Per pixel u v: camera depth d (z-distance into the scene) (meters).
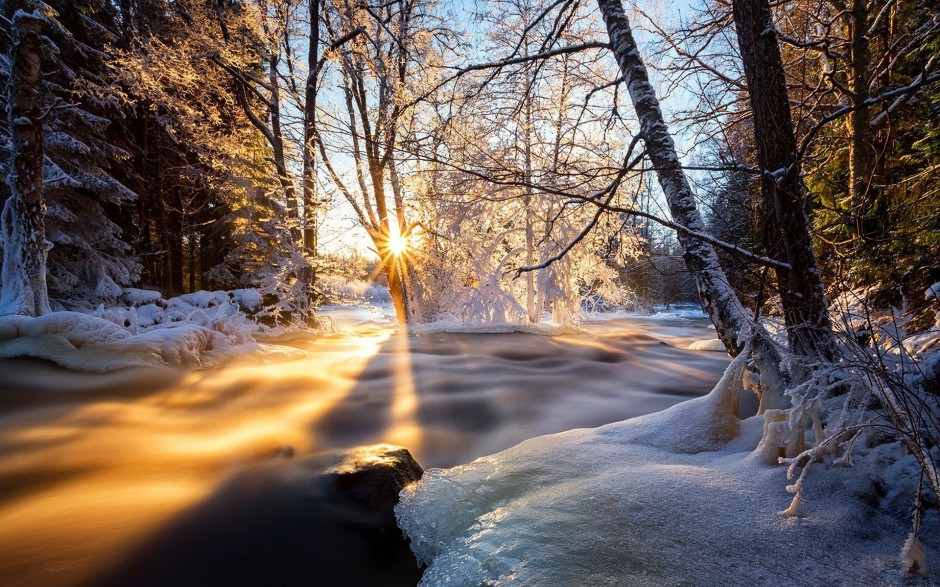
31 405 5.27
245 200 17.55
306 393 6.73
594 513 2.35
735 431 3.31
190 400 6.02
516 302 14.57
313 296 14.90
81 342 6.82
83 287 14.17
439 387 7.35
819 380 2.92
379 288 30.66
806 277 3.44
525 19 11.20
